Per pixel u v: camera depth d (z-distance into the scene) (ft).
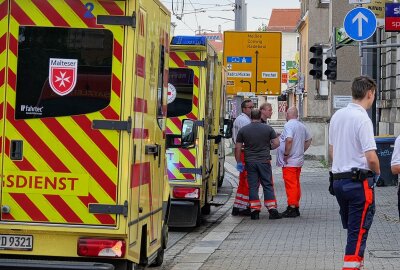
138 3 26.05
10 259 25.90
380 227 49.14
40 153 26.05
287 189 55.88
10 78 26.17
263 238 45.91
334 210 60.03
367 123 30.12
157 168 31.53
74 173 25.95
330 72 82.43
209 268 36.52
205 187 52.54
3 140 26.14
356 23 69.62
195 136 36.52
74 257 26.16
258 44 108.37
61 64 26.07
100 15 25.95
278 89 108.47
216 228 51.08
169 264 37.83
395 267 35.76
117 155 25.88
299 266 36.42
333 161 30.86
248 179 55.83
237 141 56.80
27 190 26.07
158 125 31.30
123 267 26.43
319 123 155.12
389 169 79.82
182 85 50.29
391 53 100.22
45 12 26.11
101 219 25.88
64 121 26.02
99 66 26.00
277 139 55.72
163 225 35.17
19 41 26.17
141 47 26.96
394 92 100.27
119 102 25.91
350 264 30.35
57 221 25.98
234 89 108.58
